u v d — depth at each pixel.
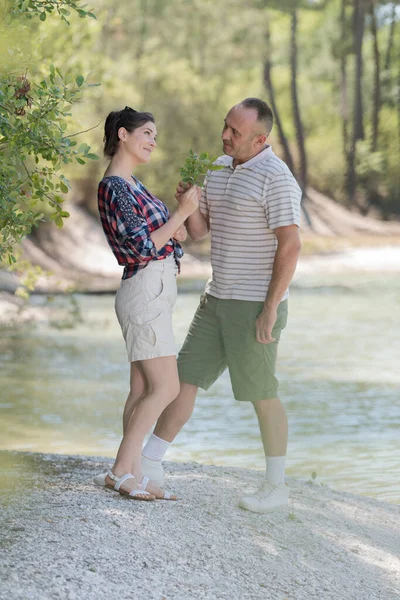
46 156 6.11
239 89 55.16
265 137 6.64
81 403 13.75
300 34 77.19
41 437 11.52
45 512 6.09
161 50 48.00
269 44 56.25
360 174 66.00
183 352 6.91
